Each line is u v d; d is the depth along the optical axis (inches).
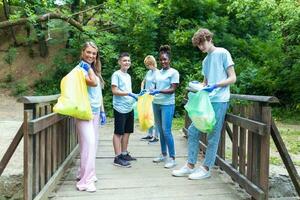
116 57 430.3
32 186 124.6
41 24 503.5
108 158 207.9
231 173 165.8
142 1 433.4
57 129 162.4
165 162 199.5
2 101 479.8
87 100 145.4
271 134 141.0
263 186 134.3
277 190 183.8
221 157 186.4
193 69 428.1
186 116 269.9
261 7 363.6
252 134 146.3
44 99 131.0
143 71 421.4
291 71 413.7
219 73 154.9
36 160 128.6
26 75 536.1
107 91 434.6
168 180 166.9
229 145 258.1
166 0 446.3
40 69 526.0
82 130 149.7
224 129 183.6
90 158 150.9
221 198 145.6
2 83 527.5
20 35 585.0
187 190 154.1
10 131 293.1
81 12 466.0
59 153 167.2
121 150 195.5
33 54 563.2
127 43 449.7
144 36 439.5
